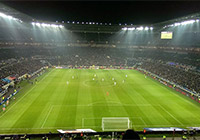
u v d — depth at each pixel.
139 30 119.12
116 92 46.12
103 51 110.50
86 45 116.69
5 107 34.03
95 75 67.06
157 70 73.88
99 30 120.69
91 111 32.91
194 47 79.88
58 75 67.50
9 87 48.50
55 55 97.62
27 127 26.47
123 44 116.62
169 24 87.56
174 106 36.62
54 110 33.00
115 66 92.56
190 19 72.06
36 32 107.75
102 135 24.52
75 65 89.81
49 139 23.66
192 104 38.09
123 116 30.92
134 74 74.12
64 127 26.66
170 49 94.56
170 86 54.03
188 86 50.16
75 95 42.53
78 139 23.59
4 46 81.06
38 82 55.28
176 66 74.62
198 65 66.94
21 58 79.06
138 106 36.09
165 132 25.45
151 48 108.00
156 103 38.22
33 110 32.81
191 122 29.33
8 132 24.97
